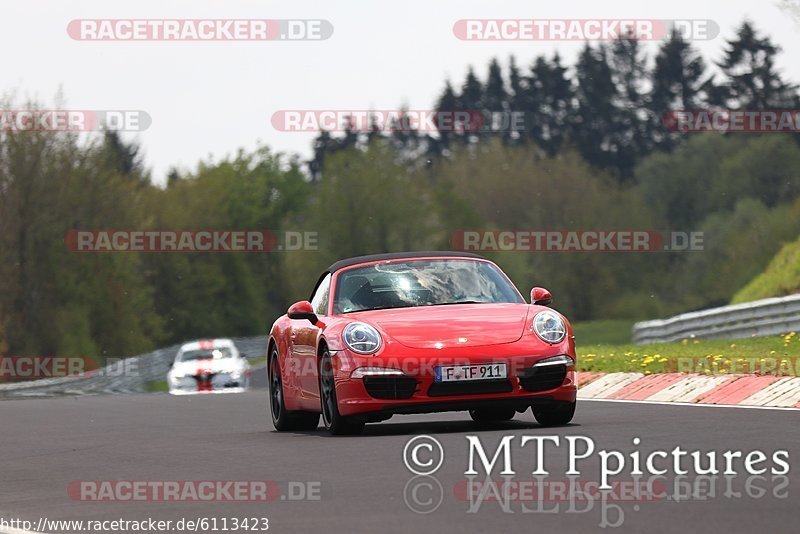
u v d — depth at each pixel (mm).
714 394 40844
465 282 37125
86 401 65000
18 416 52688
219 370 94500
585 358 55781
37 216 154625
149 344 173875
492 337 33688
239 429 40281
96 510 22875
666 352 59094
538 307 35625
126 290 169500
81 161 157875
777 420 32594
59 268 156500
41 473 29406
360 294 36844
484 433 31781
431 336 33781
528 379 33375
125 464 30156
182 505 22844
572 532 18000
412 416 41188
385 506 21219
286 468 27312
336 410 34281
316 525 19641
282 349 39719
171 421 44781
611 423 33656
